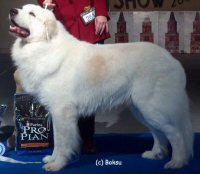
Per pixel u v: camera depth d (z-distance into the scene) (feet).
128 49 10.42
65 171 10.41
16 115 12.04
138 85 10.26
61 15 11.72
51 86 10.04
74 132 10.34
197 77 25.39
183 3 31.17
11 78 25.46
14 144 12.53
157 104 10.30
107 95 10.37
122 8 30.99
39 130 12.12
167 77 10.35
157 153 11.44
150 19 30.86
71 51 10.16
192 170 10.37
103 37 11.85
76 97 10.18
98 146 12.89
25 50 10.05
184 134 10.75
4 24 34.32
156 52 10.46
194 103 19.31
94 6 11.75
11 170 10.50
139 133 14.67
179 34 31.27
